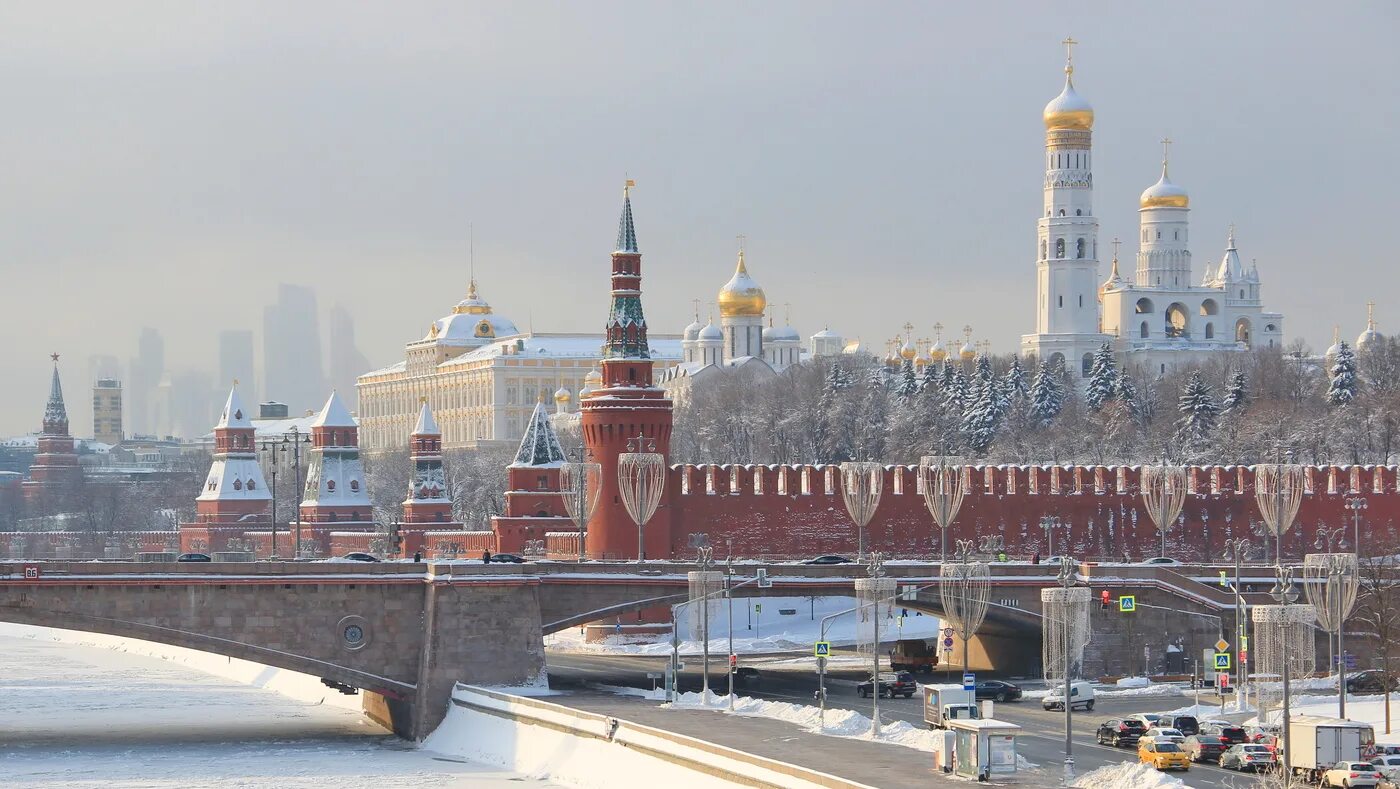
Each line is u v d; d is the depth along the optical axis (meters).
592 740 176.38
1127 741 163.00
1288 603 167.62
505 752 189.00
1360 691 199.62
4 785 178.50
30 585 198.75
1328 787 141.62
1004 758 142.25
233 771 186.00
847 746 159.88
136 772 185.62
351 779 181.00
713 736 166.38
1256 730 158.12
